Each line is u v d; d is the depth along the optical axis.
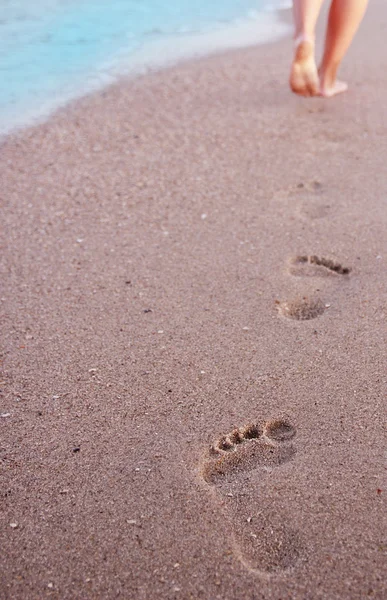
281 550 0.88
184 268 1.31
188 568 0.87
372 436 0.99
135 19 2.73
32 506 0.94
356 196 1.48
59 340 1.17
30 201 1.54
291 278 1.27
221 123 1.82
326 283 1.26
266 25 2.62
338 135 1.72
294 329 1.17
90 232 1.42
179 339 1.16
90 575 0.87
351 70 2.07
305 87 1.79
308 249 1.33
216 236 1.39
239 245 1.36
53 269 1.33
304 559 0.87
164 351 1.14
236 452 0.98
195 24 2.66
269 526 0.90
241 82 2.06
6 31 2.56
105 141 1.77
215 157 1.67
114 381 1.10
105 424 1.03
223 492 0.94
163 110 1.91
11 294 1.27
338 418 1.02
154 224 1.44
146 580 0.86
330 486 0.93
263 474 0.95
